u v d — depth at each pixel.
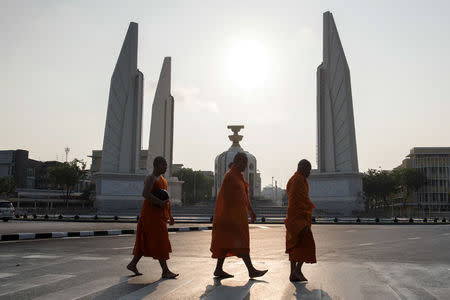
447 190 89.50
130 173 58.56
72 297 4.96
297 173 6.62
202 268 7.54
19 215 40.59
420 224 32.94
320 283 6.09
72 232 16.62
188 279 6.25
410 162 93.56
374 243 13.91
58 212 49.66
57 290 5.39
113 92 58.84
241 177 6.57
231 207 6.39
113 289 5.44
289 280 6.35
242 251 6.34
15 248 11.32
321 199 54.72
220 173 73.50
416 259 9.41
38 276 6.52
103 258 8.95
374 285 5.95
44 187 105.81
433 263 8.65
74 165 67.19
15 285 5.75
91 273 6.82
